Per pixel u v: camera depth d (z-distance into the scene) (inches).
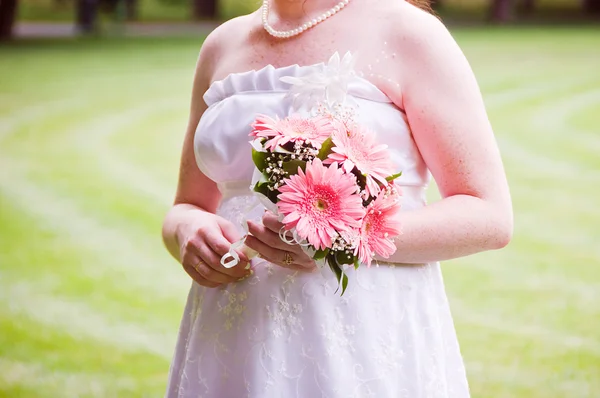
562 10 1381.6
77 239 290.0
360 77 74.8
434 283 78.1
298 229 63.8
